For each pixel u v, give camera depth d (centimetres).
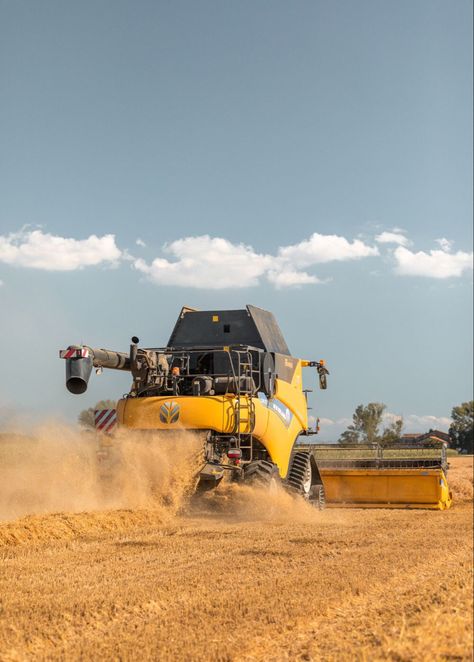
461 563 925
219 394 1502
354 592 740
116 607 668
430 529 1326
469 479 3052
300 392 1791
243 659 544
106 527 1196
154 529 1221
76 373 1315
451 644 538
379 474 1997
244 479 1468
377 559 945
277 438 1596
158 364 1522
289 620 636
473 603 674
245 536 1158
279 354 1677
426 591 742
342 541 1123
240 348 1616
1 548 991
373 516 1653
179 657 545
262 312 1742
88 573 823
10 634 591
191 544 1055
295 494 1622
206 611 663
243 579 797
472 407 12412
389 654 523
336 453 2283
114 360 1441
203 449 1438
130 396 1527
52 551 975
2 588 742
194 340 1697
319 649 559
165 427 1455
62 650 561
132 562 900
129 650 559
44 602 682
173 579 792
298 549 1023
